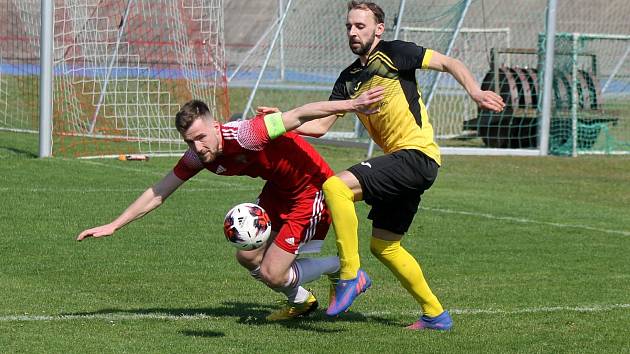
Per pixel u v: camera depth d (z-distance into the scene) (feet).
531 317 54.80
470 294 61.31
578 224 91.35
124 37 163.53
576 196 112.06
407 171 49.24
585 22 218.59
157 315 53.47
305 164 50.06
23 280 62.03
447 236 83.30
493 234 84.89
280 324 52.29
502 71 164.55
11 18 194.18
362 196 48.98
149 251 73.00
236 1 278.26
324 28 219.00
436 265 71.20
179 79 163.73
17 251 71.36
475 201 103.91
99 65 159.43
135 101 164.55
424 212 95.40
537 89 161.79
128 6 154.81
